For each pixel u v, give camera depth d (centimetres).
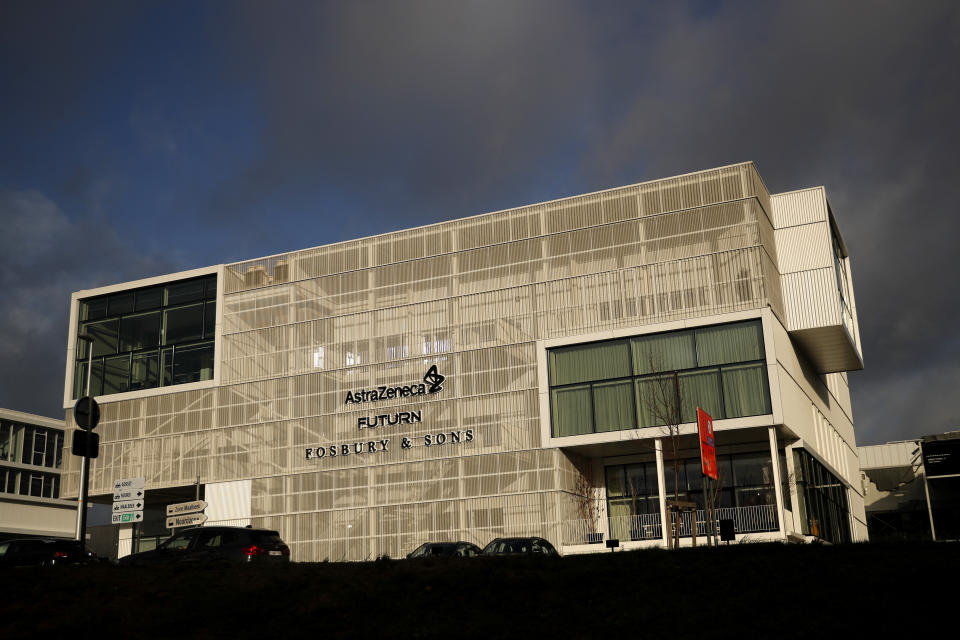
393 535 5122
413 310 5450
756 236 4788
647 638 1494
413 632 1558
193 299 6012
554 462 4888
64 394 6119
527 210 5338
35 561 2945
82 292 6275
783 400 4550
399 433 5275
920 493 8212
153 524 6144
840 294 5256
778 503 4406
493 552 3108
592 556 2100
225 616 1648
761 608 1586
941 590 1580
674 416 4616
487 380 5159
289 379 5619
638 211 5078
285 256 5872
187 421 5769
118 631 1573
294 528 5347
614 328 4928
